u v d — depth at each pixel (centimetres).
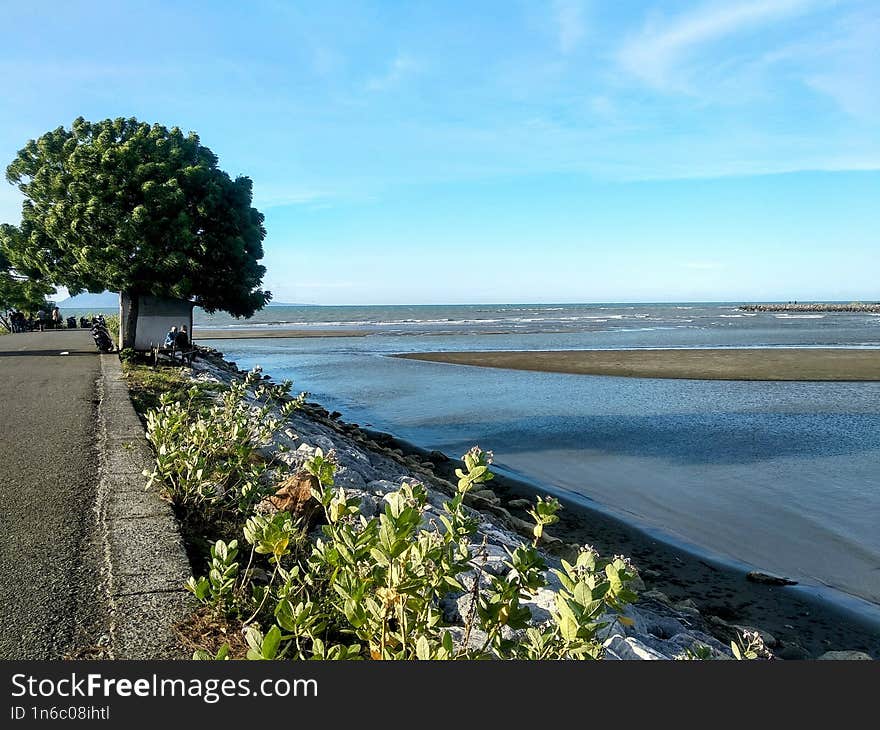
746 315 12256
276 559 334
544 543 901
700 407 2036
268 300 2122
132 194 1808
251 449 598
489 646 369
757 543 937
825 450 1466
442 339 5559
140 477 614
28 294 2077
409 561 270
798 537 958
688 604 725
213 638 344
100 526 500
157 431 606
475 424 1822
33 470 659
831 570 848
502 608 273
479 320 9881
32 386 1280
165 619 356
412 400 2259
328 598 352
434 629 302
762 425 1747
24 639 339
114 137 1948
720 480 1246
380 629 289
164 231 1795
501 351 4178
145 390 1237
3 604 376
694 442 1557
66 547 459
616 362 3369
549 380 2720
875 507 1084
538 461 1406
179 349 1772
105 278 1781
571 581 253
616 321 9219
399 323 9188
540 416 1916
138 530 477
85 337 2931
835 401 2128
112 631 345
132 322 1941
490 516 941
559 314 12800
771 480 1242
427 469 1284
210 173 1930
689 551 908
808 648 657
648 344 4769
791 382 2592
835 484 1213
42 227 1858
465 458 308
